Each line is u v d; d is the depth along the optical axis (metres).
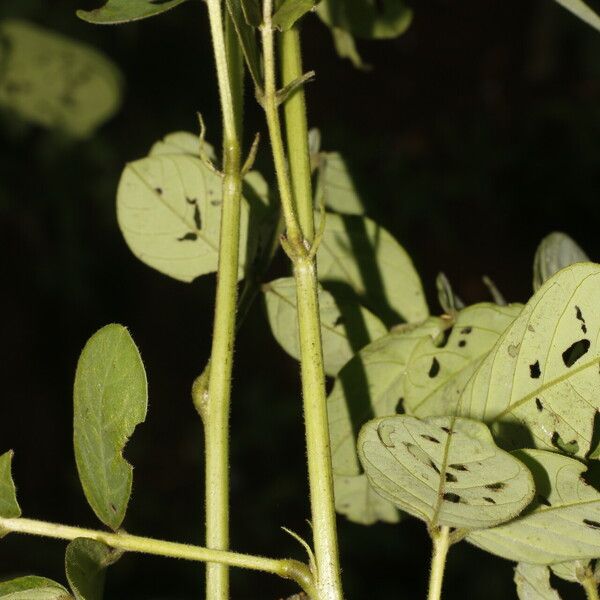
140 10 0.34
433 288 1.65
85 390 0.34
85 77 0.61
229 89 0.34
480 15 1.89
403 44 1.88
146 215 0.40
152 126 1.61
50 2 1.42
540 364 0.34
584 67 1.78
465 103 1.83
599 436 0.34
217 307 0.34
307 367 0.33
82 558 0.32
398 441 0.32
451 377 0.37
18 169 1.49
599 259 1.65
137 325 1.64
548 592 0.36
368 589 1.32
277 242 0.40
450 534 0.33
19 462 1.48
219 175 0.34
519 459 0.32
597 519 0.33
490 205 1.71
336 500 0.42
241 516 1.46
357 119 1.82
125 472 0.33
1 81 0.59
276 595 1.36
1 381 1.51
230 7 0.33
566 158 1.71
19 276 1.54
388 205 1.70
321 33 1.84
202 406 0.34
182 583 1.38
